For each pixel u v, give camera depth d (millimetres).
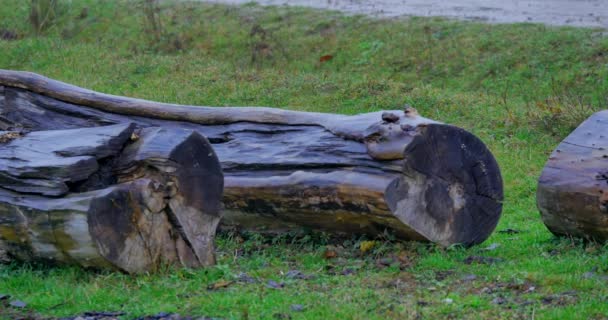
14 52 23656
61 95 11195
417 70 20688
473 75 19922
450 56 20828
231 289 7648
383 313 6871
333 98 17938
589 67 18969
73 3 28266
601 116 9125
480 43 20969
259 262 8734
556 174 8891
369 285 7820
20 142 8367
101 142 8062
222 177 8367
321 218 9172
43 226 7773
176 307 7129
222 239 9969
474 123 15906
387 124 8859
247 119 10008
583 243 8984
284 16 24938
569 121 15141
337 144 9086
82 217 7625
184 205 8141
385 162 8750
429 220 8914
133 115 10898
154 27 24781
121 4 27875
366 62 21516
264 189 9305
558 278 7711
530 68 19516
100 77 20938
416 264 8523
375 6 25359
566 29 20938
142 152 8023
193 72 20609
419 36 22078
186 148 8117
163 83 19984
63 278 7887
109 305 7207
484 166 9281
